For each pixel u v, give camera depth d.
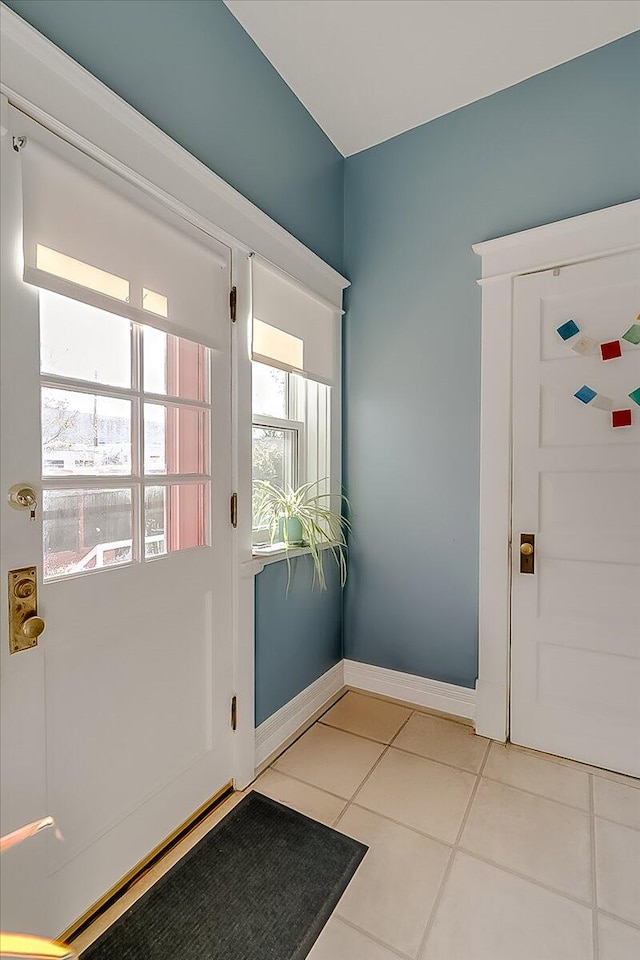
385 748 1.99
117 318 1.31
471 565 2.17
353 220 2.46
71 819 1.19
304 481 2.38
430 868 1.39
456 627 2.22
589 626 1.88
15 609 1.07
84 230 1.18
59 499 1.18
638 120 1.78
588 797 1.69
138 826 1.37
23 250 1.05
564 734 1.93
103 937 1.18
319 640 2.32
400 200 2.31
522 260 1.97
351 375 2.48
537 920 1.23
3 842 0.85
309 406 2.40
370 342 2.42
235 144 1.71
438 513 2.25
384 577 2.41
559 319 1.91
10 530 1.06
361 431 2.46
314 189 2.21
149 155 1.34
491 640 2.07
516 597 2.02
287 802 1.67
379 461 2.40
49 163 1.10
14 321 1.05
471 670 2.19
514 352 2.00
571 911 1.25
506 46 1.82
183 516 1.54
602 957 1.14
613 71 1.82
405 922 1.23
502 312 2.02
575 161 1.90
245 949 1.16
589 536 1.88
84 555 1.24
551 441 1.94
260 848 1.46
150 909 1.26
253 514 2.06
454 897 1.29
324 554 2.36
